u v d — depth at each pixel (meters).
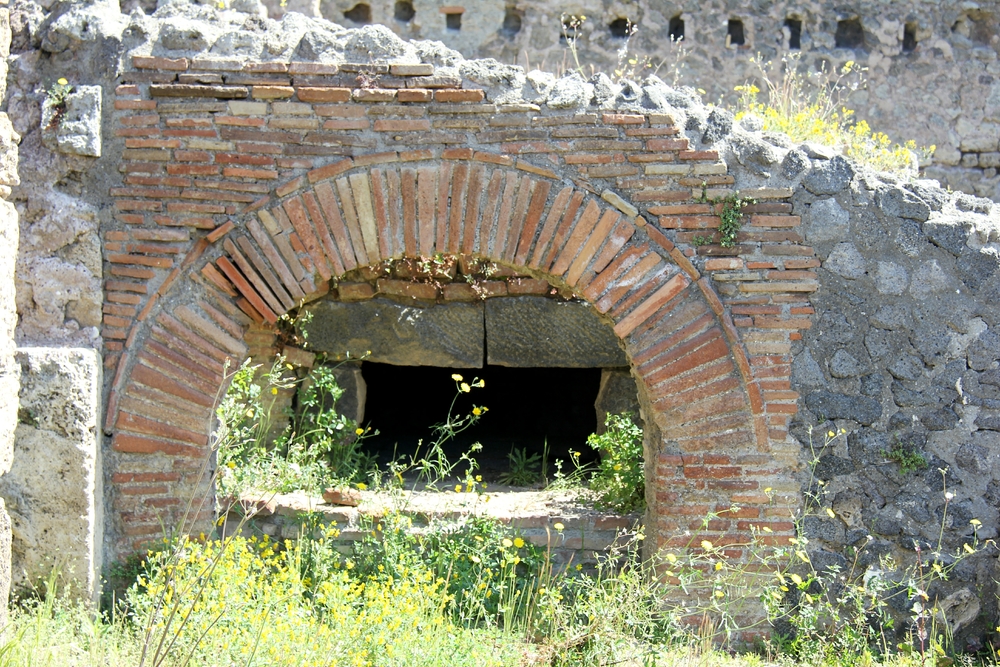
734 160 5.24
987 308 5.32
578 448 8.23
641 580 5.35
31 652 4.13
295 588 4.74
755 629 5.28
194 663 4.16
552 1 8.61
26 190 5.12
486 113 5.21
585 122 5.21
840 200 5.27
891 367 5.32
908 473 5.34
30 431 4.85
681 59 8.66
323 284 6.64
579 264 5.25
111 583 5.15
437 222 5.25
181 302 5.22
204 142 5.17
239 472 6.00
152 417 5.18
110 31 5.17
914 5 8.73
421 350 6.99
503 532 5.62
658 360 5.25
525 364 7.01
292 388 6.96
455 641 4.72
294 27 5.32
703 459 5.27
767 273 5.26
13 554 4.90
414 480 7.18
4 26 4.18
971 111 8.76
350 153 5.21
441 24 8.60
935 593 5.35
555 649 4.71
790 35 8.74
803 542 5.03
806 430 5.31
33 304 5.13
